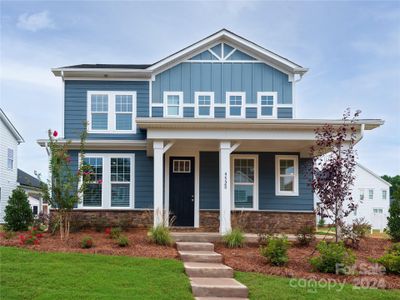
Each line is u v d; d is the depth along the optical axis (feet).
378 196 136.77
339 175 36.58
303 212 50.08
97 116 54.60
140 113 54.75
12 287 25.46
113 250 35.14
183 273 30.27
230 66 55.52
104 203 53.26
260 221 50.03
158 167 43.47
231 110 55.01
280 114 55.01
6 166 90.07
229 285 27.48
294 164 54.90
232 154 54.80
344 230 39.96
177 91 55.11
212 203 53.78
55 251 34.35
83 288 25.54
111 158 54.13
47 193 41.01
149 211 51.01
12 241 38.24
